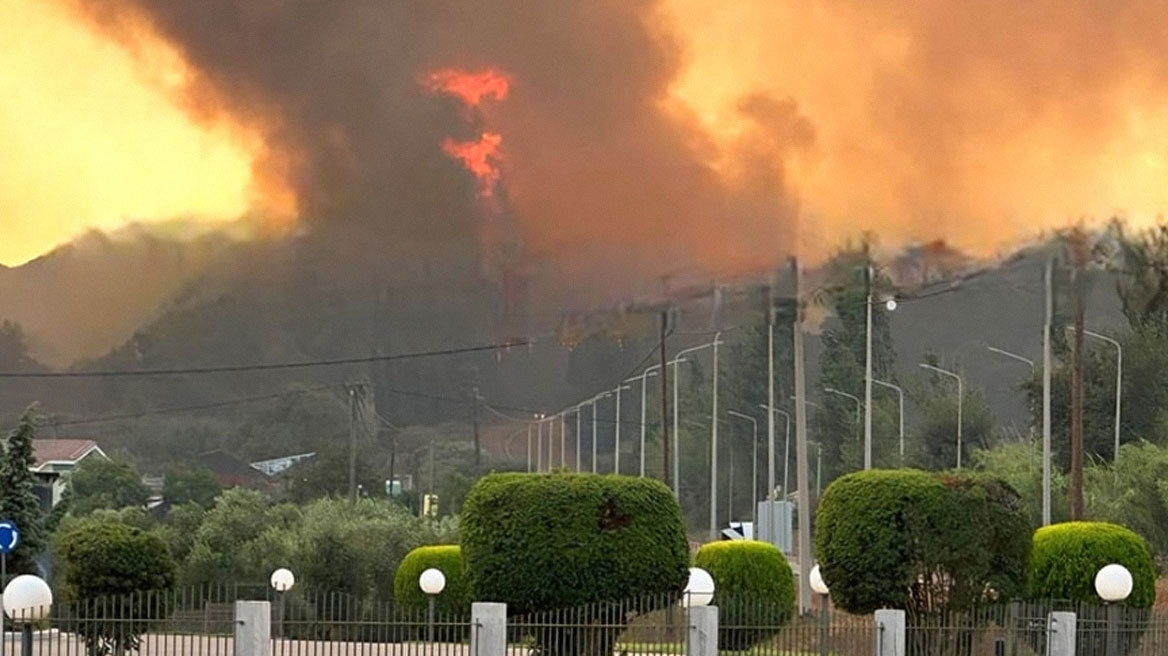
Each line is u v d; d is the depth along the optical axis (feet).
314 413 370.32
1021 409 536.42
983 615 137.59
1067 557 153.28
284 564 256.32
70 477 303.89
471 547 132.67
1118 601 144.05
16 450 189.16
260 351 347.97
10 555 184.65
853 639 132.87
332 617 157.07
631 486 134.00
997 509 139.54
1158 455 337.93
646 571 131.75
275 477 364.79
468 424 418.92
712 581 144.66
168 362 340.80
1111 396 402.52
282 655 132.77
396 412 406.41
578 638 128.77
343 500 299.58
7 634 128.88
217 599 198.70
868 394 267.80
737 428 480.23
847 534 138.62
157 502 340.59
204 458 358.84
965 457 489.67
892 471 142.20
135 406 348.59
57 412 341.82
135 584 142.72
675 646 130.93
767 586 163.32
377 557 257.96
